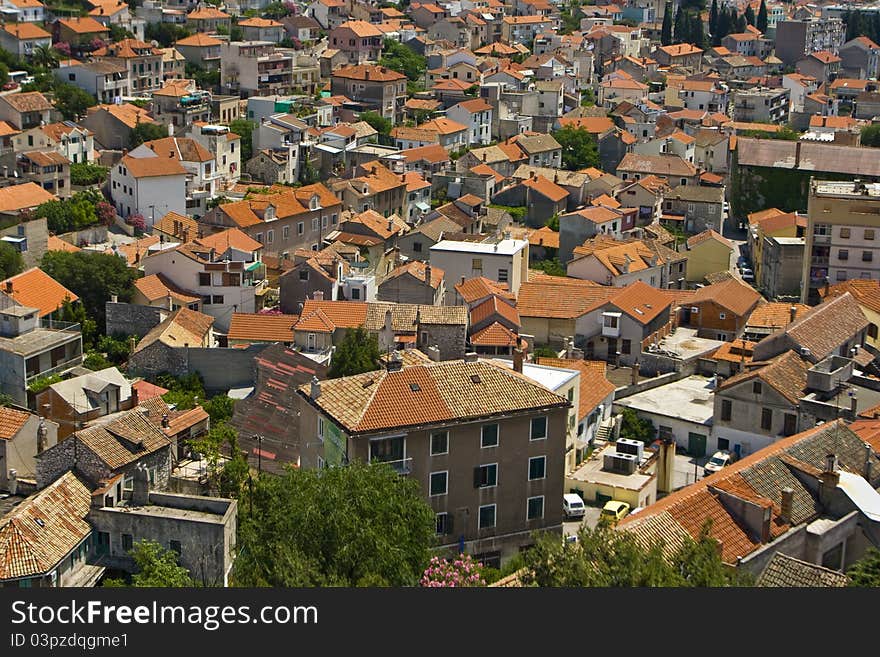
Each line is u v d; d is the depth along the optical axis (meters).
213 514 81.31
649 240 173.75
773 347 111.19
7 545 75.75
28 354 114.94
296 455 99.81
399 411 79.00
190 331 129.62
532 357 121.31
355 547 63.19
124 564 80.44
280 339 129.12
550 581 57.09
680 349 130.50
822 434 78.38
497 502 82.31
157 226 166.62
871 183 183.00
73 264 139.12
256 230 165.88
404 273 141.00
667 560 59.97
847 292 132.25
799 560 64.06
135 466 85.88
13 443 91.94
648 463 97.31
